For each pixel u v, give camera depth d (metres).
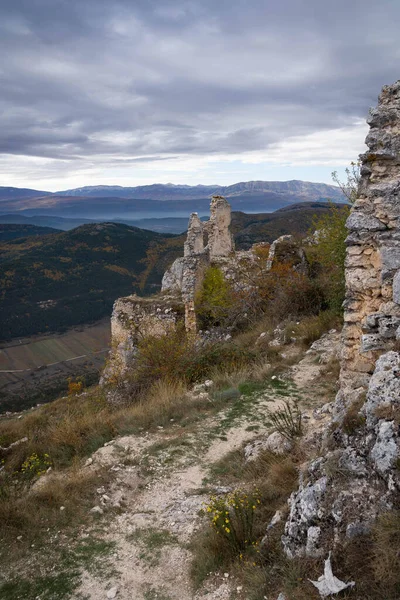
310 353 12.41
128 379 14.55
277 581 4.17
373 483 4.20
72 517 6.20
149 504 6.48
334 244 15.50
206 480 6.90
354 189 14.52
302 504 4.40
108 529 5.93
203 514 5.93
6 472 7.93
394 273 7.04
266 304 19.38
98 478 7.14
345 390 7.30
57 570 5.20
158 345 14.57
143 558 5.28
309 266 20.22
